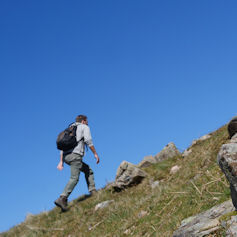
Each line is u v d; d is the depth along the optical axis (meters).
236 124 5.13
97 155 8.50
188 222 3.88
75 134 8.33
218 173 5.18
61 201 8.07
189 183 5.66
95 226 6.53
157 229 4.62
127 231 5.33
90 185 8.80
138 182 7.94
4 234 8.66
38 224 8.17
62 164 8.61
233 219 3.04
